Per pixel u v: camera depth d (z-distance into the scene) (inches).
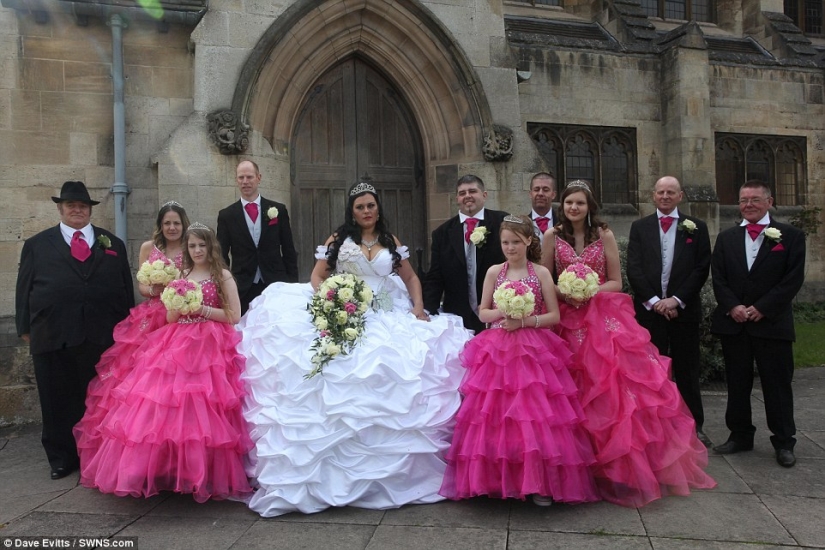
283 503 135.9
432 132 288.8
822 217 486.6
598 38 465.1
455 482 142.1
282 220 218.4
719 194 467.8
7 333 232.4
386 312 167.3
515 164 286.0
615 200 433.1
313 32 261.3
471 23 285.7
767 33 522.9
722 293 178.7
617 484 142.4
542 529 128.6
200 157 241.4
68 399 178.1
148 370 144.6
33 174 235.9
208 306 158.7
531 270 154.8
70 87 240.7
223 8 247.4
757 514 135.3
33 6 230.5
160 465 138.3
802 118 483.5
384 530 128.9
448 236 196.2
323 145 283.7
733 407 180.1
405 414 142.3
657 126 436.5
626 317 154.3
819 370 292.0
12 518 140.6
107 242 184.2
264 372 148.8
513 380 138.9
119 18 239.1
